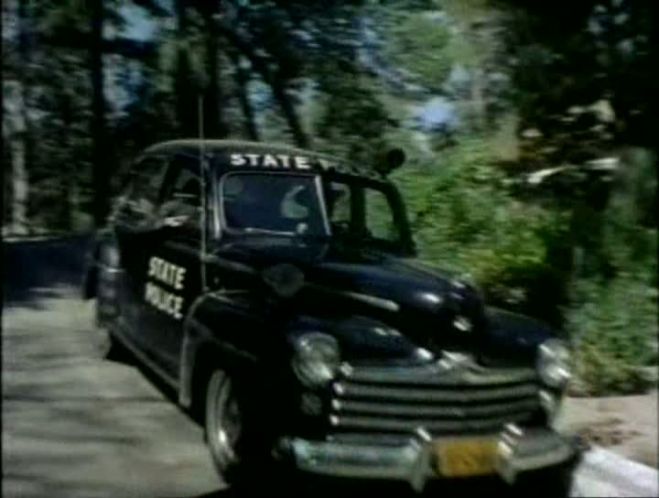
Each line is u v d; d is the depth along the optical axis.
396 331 3.08
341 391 2.93
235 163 3.54
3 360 2.03
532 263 4.63
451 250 4.29
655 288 4.87
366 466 2.89
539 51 4.46
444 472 2.98
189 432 2.80
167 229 3.34
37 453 1.96
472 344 3.15
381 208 3.99
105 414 2.34
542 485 3.36
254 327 3.04
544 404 3.37
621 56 4.71
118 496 2.10
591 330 4.74
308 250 3.49
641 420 4.16
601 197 5.07
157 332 3.16
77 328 2.71
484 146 4.55
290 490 2.92
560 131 4.91
